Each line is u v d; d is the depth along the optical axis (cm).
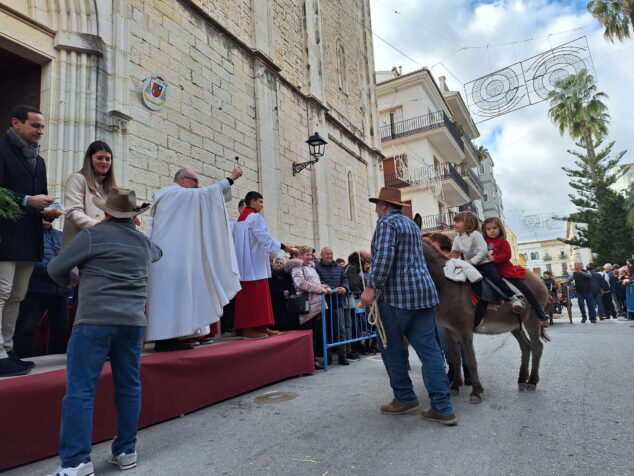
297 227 1123
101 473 261
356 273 708
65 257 255
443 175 2350
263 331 537
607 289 1380
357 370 579
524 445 281
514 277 430
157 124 716
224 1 941
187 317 410
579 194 2934
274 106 1067
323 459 272
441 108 2766
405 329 354
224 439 317
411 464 258
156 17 743
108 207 280
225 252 443
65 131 580
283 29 1188
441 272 412
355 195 1503
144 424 345
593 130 2862
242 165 927
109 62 641
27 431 276
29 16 571
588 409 353
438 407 336
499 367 562
